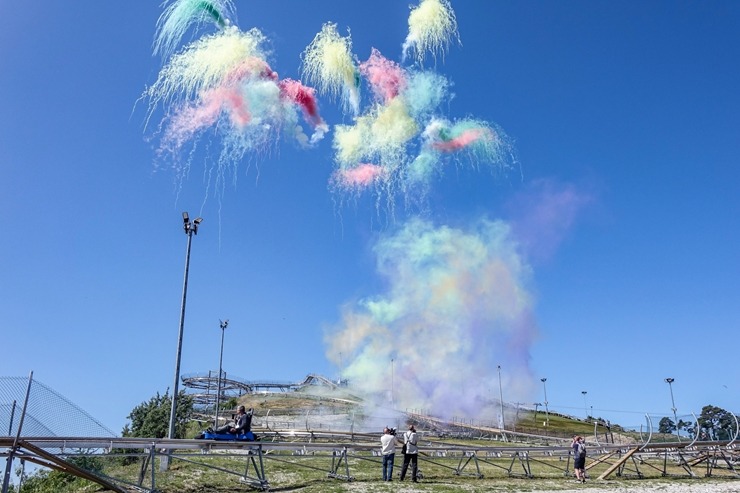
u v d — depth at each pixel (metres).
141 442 25.89
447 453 45.56
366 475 32.56
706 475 40.69
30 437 22.92
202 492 25.91
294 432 60.28
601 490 30.89
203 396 136.62
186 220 40.81
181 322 38.69
